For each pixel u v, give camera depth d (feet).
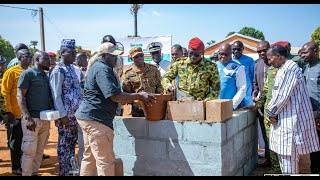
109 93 12.17
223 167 12.73
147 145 13.97
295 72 13.24
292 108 13.44
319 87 15.58
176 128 13.30
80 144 15.48
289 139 13.44
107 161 13.05
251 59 19.19
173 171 13.48
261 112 17.95
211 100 13.51
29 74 15.66
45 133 16.62
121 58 20.01
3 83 17.79
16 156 18.11
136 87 16.47
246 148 16.25
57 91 15.42
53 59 30.78
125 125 14.40
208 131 12.66
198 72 14.76
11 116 17.93
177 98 14.99
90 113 12.76
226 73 16.88
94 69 12.73
